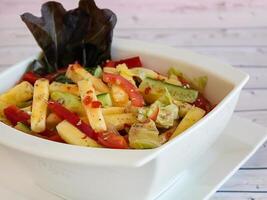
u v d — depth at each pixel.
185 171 0.48
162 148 0.39
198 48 0.76
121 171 0.39
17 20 0.86
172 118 0.47
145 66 0.57
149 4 0.92
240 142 0.53
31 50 0.76
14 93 0.52
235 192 0.49
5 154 0.50
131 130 0.44
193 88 0.54
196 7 0.90
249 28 0.82
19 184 0.48
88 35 0.58
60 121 0.47
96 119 0.45
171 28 0.83
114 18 0.57
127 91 0.50
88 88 0.48
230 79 0.51
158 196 0.46
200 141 0.45
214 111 0.44
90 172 0.40
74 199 0.45
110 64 0.56
